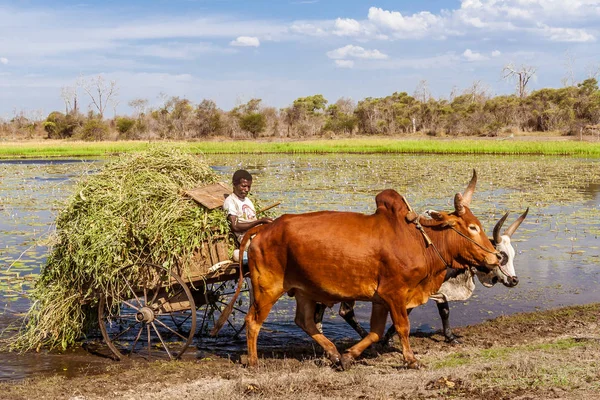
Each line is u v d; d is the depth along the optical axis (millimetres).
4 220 18203
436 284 6996
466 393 5801
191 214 7660
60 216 8219
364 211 18406
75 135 80875
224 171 33156
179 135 78312
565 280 11297
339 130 79312
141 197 7789
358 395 5879
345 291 6672
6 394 6406
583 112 70438
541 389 5789
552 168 33625
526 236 15211
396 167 35156
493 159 41219
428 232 6809
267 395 6004
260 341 8492
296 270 6734
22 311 9727
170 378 6809
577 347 7348
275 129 82000
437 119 76812
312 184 26250
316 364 7160
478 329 8656
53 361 7719
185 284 7594
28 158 47281
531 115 72188
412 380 6270
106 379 6871
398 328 6734
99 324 7793
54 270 8086
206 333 8867
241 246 7094
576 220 17359
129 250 7668
